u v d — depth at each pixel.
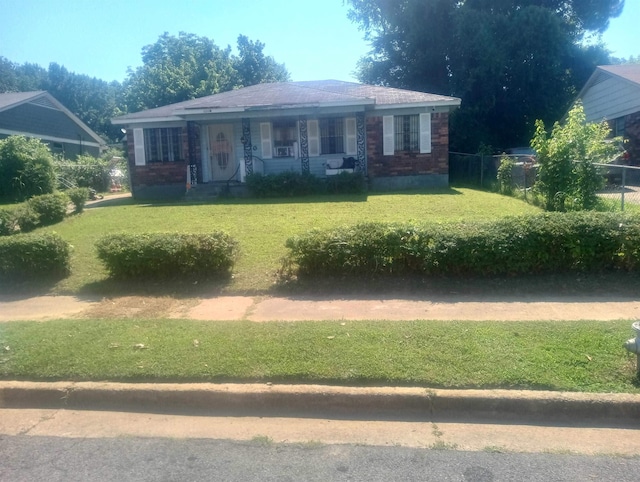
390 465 3.63
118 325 6.11
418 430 4.12
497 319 6.11
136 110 41.34
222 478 3.53
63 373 4.91
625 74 22.55
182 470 3.63
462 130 29.41
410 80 33.06
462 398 4.30
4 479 3.57
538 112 30.73
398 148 19.52
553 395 4.27
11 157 19.58
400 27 31.89
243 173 19.61
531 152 26.05
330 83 23.53
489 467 3.59
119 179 29.73
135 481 3.51
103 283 8.10
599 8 31.72
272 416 4.41
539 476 3.47
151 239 8.14
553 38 28.23
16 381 4.86
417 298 7.07
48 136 30.53
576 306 6.57
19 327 6.17
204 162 20.50
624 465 3.58
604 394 4.26
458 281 7.54
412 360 4.84
